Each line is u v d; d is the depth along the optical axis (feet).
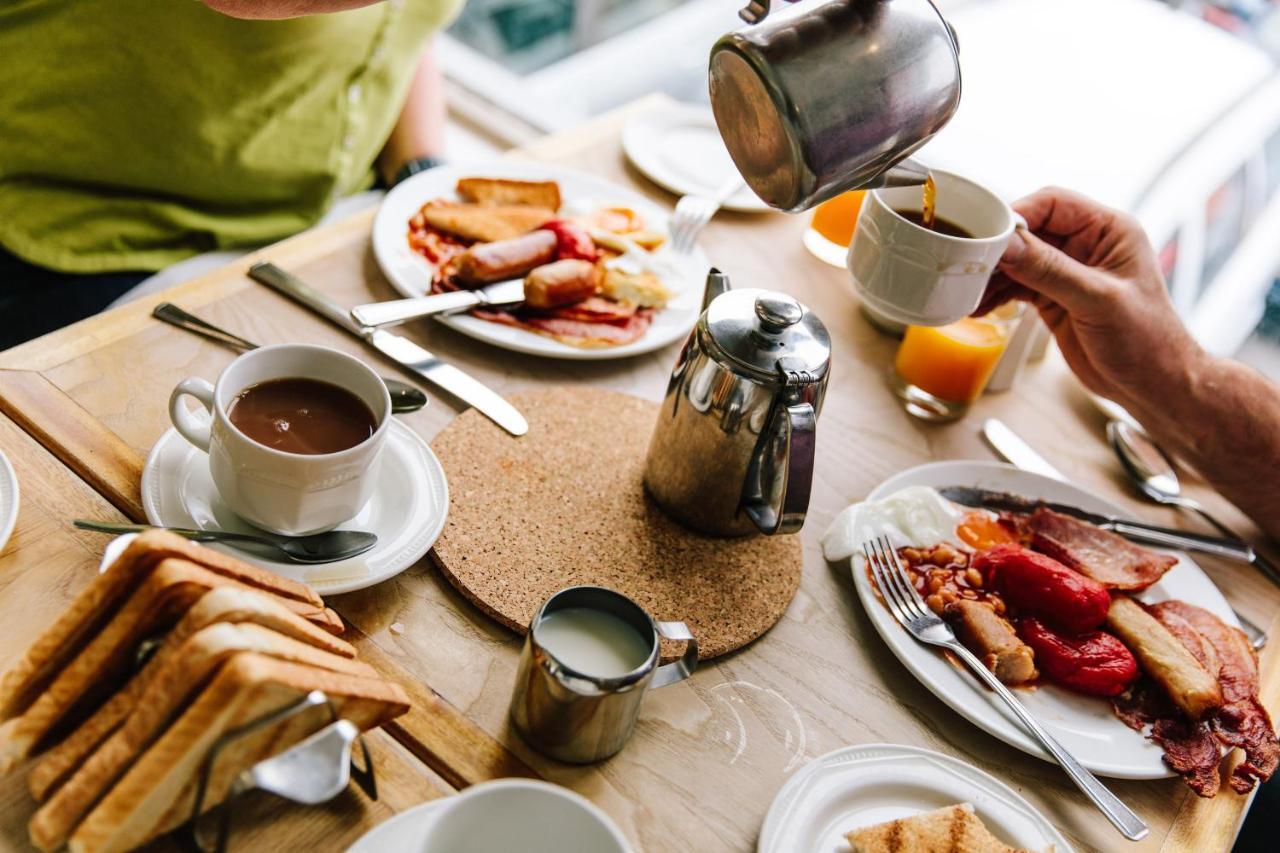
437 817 1.91
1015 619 2.98
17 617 2.30
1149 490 3.72
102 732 1.89
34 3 4.02
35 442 2.74
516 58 8.02
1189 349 3.65
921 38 2.43
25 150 4.29
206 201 4.77
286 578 2.40
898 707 2.75
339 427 2.58
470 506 2.92
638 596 2.80
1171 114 7.55
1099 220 3.82
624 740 2.41
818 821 2.37
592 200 4.35
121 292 4.57
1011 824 2.45
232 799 1.82
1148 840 2.56
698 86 7.57
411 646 2.55
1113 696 2.85
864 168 2.52
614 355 3.59
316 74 4.61
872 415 3.77
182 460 2.70
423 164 5.16
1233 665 2.97
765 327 2.80
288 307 3.51
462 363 3.49
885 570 3.00
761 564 3.02
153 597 1.90
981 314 3.89
